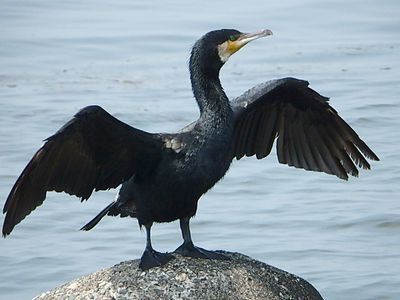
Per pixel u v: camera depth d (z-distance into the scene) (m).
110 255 15.22
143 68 24.83
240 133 12.31
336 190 17.53
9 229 10.81
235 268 11.19
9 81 24.05
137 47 26.16
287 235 15.83
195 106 21.94
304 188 17.69
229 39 11.62
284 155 12.56
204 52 11.57
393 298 13.83
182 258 11.30
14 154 19.36
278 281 11.23
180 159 11.14
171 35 26.70
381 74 23.72
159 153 11.14
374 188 17.56
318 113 12.34
